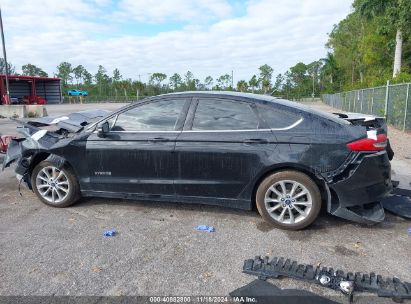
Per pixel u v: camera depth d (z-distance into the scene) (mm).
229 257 3639
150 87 88875
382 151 4129
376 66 36688
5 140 7875
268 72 111875
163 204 5156
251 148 4215
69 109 33406
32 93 54500
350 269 3398
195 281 3209
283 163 4117
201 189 4484
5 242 4000
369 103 21922
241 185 4336
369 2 29125
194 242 3973
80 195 5070
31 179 5156
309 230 4266
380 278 3141
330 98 52531
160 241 4004
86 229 4340
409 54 33688
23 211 4949
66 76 112312
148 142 4559
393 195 5191
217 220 4582
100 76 107625
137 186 4707
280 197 4238
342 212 4141
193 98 4574
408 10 21531
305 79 107938
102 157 4754
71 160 4887
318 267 3363
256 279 3219
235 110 4398
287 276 3230
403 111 14570
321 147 4035
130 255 3691
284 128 4207
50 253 3740
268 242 3963
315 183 4160
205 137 4371
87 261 3574
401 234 4145
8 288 3123
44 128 5484
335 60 72375
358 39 53594
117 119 4801
